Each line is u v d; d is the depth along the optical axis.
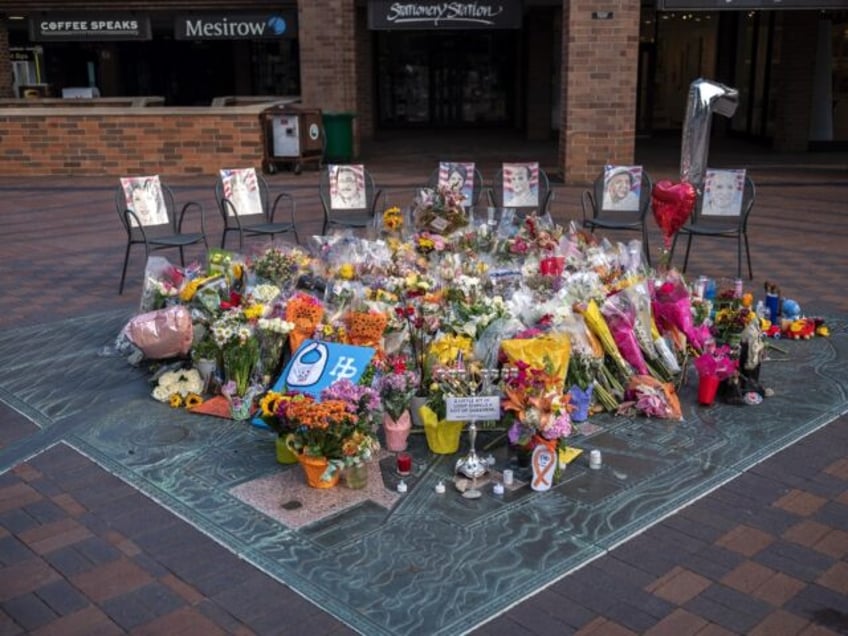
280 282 5.93
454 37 23.27
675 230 7.21
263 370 5.18
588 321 5.16
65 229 10.62
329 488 4.21
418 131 23.25
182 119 14.90
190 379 5.28
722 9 13.27
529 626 3.22
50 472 4.42
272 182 14.18
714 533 3.83
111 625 3.25
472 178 8.82
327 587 3.44
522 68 22.98
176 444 4.70
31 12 18.06
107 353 6.08
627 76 13.30
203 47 23.97
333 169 8.77
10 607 3.35
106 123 15.00
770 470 4.41
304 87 16.41
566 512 4.00
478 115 23.83
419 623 3.22
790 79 17.22
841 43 17.41
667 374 5.33
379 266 5.94
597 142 13.57
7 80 18.80
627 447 4.65
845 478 4.33
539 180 8.91
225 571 3.56
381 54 23.27
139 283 8.06
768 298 6.51
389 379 4.55
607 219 8.43
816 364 5.85
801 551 3.70
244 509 4.03
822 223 10.55
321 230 10.30
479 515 3.97
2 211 11.92
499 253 6.56
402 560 3.62
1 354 6.11
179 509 4.04
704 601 3.37
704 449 4.62
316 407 4.05
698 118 7.58
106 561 3.64
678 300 5.44
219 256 6.15
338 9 15.97
